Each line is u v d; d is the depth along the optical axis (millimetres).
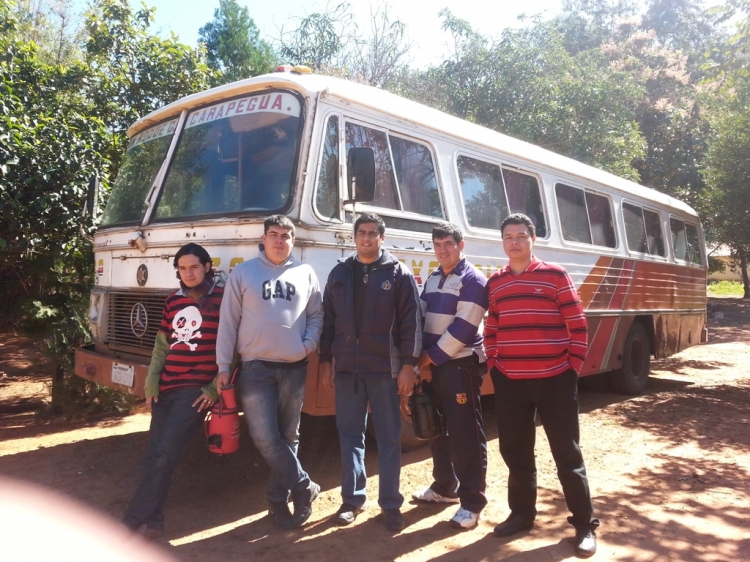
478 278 4059
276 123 4535
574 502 3717
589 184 7883
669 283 9688
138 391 4652
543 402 3740
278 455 3854
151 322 4840
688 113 19453
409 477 5027
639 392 8742
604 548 3775
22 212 6395
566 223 7332
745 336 17109
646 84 20359
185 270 3941
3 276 8164
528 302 3754
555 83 13750
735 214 13148
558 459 3764
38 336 7102
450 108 14195
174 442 3719
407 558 3607
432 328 4160
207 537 3850
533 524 4059
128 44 8625
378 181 4898
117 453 5523
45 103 7922
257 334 3791
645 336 8984
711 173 14000
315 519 4152
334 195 4512
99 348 5461
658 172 19562
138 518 3621
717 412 7566
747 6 8922
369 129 4879
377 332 3953
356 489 4066
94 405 6762
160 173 5117
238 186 4590
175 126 5309
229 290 3828
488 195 6148
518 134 13242
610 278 7973
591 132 13492
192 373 3857
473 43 14312
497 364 3918
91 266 7086
